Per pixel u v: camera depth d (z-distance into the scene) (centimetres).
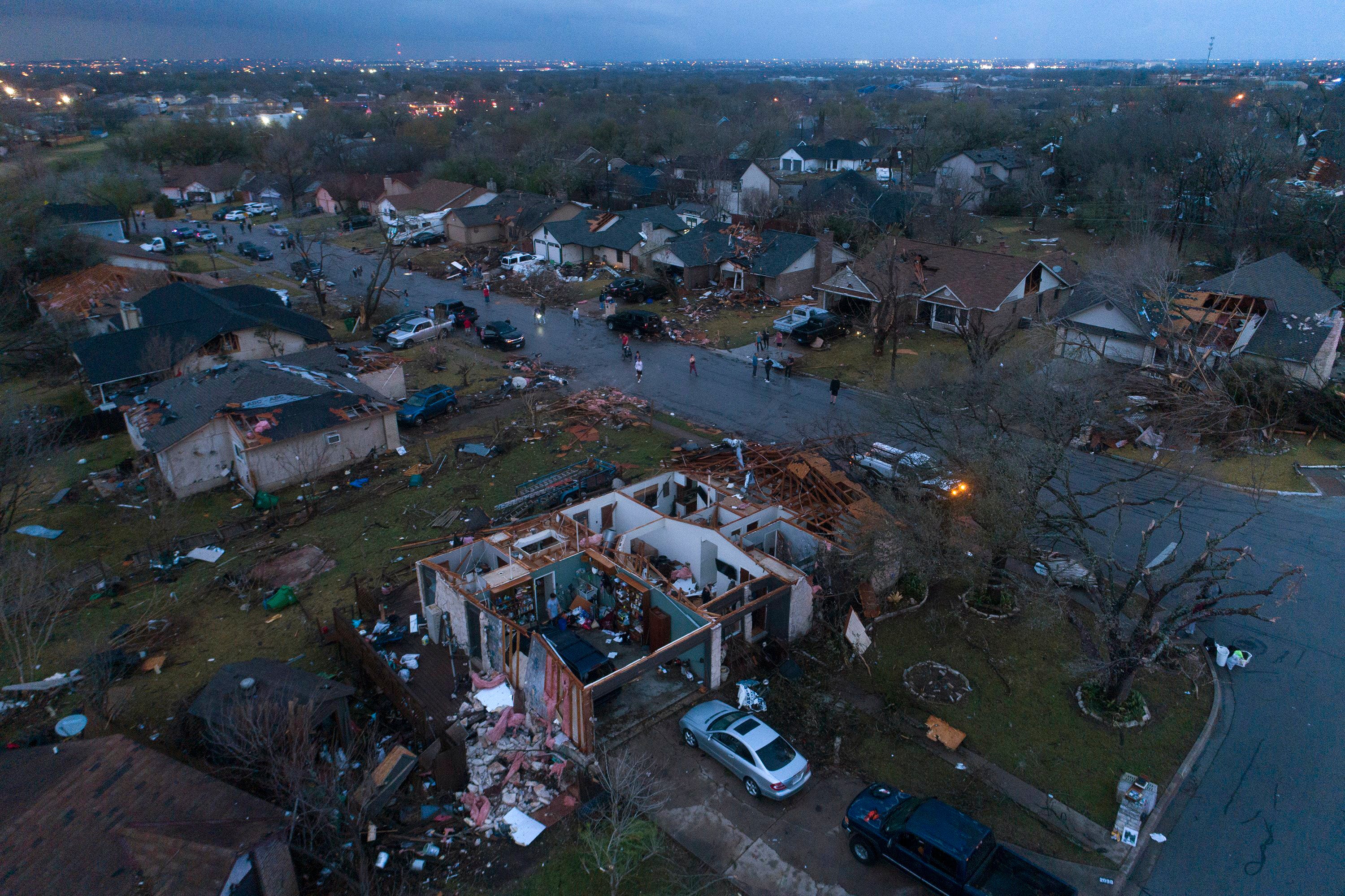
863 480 2902
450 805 1645
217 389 3322
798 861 1530
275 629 2262
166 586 2497
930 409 2878
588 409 3800
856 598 2280
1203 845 1555
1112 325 4031
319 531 2809
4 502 3061
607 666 1866
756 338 4666
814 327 4722
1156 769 1745
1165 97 11038
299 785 1377
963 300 4647
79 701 1983
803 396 3969
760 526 2525
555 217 7319
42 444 3108
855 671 2072
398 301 5834
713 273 6016
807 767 1681
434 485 3131
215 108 19312
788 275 5609
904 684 2020
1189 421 3325
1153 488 2955
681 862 1529
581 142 11988
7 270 5344
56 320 4747
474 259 7219
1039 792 1688
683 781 1722
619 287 5769
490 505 2958
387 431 3416
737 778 1727
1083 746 1812
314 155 12181
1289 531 2653
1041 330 4353
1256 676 2022
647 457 3316
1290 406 3366
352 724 1772
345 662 2102
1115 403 3331
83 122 16488
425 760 1702
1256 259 5775
